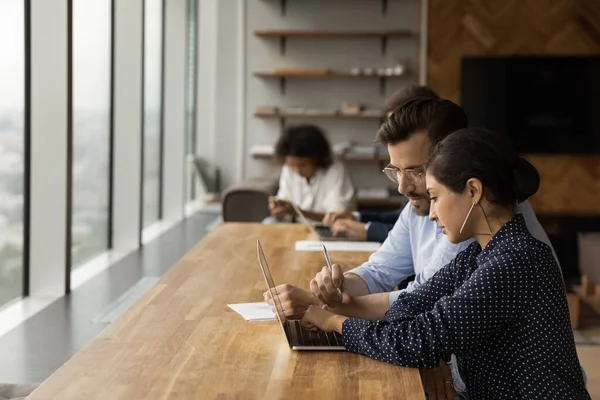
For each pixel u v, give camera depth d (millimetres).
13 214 5219
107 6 7105
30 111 5402
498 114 9750
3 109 4926
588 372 3781
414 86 3609
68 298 5465
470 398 1993
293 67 10156
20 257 5406
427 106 2430
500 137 1928
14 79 5113
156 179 9172
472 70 9727
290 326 2336
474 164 1897
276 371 1963
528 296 1885
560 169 9789
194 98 10703
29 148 5430
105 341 2188
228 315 2484
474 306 1890
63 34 5344
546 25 9664
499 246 1933
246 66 10227
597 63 9648
